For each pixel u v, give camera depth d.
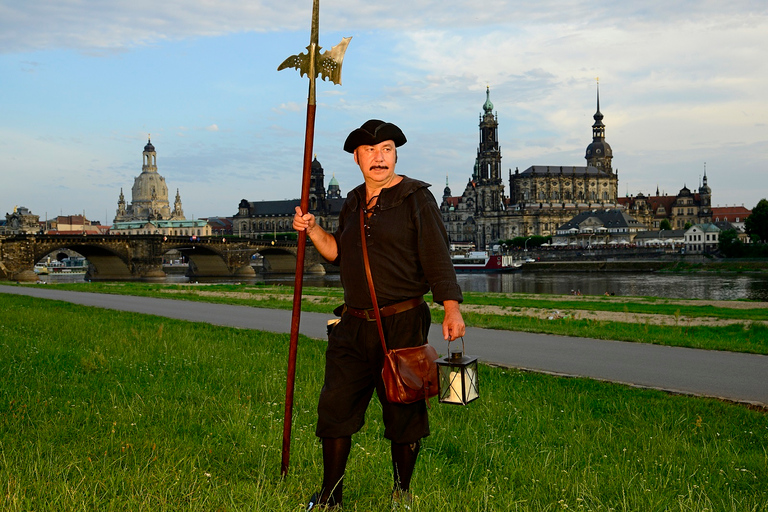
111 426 8.34
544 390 11.98
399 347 5.50
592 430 8.99
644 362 16.03
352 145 5.64
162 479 6.07
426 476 6.66
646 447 7.97
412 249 5.49
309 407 10.05
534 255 199.75
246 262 156.50
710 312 33.31
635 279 120.62
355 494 6.24
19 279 115.06
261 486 6.04
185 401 10.24
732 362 16.05
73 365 13.45
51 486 5.80
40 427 8.20
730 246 158.25
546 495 6.25
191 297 44.16
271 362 14.21
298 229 5.82
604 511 5.79
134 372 12.75
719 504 6.05
